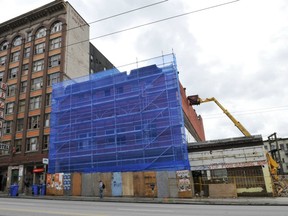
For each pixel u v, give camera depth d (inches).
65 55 1553.9
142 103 1144.8
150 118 1106.7
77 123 1253.1
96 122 1211.2
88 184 1056.8
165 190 942.4
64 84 1385.3
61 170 1205.1
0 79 1710.1
